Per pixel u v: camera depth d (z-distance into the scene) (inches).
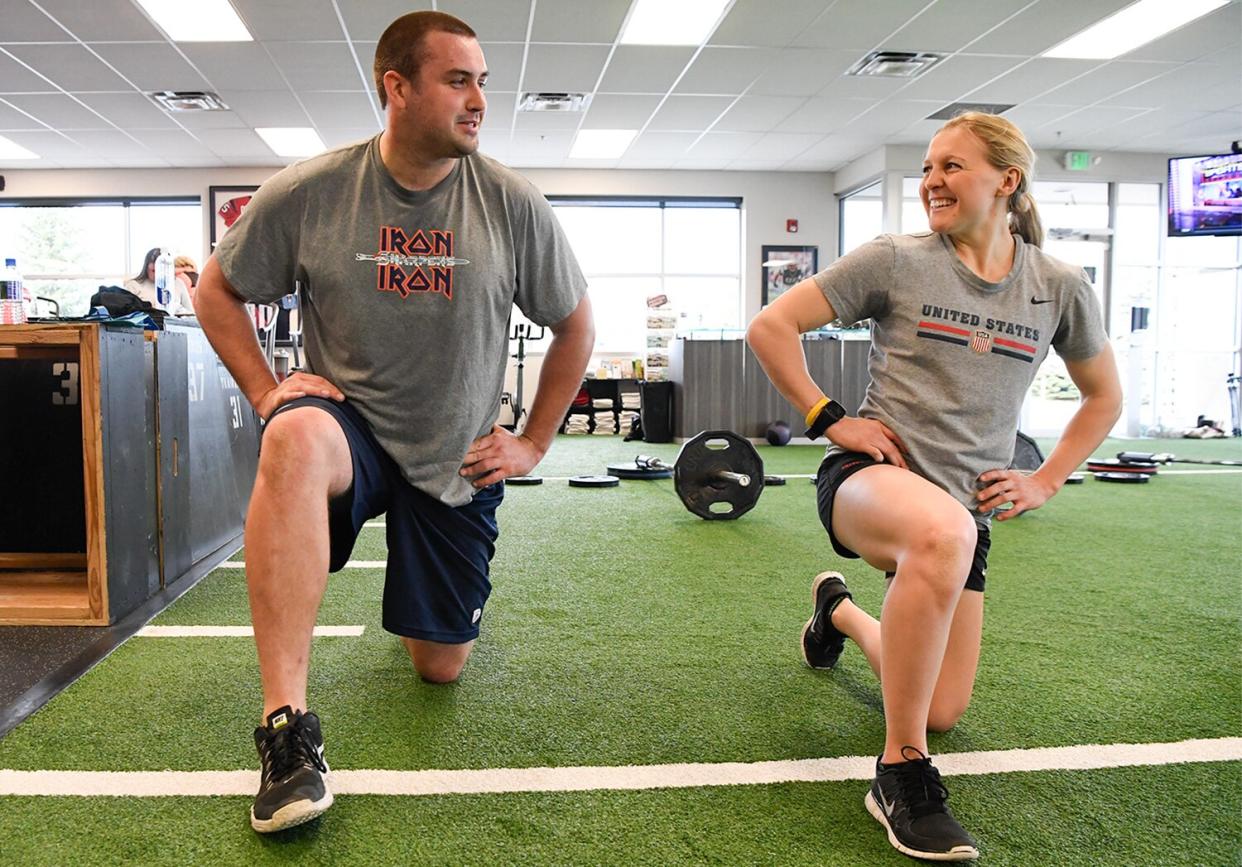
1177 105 319.9
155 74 272.4
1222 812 53.4
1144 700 72.3
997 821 52.2
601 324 427.8
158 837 49.1
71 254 401.4
